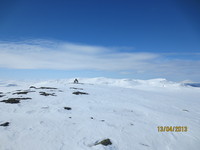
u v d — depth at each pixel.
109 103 14.91
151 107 15.16
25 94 16.09
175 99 26.69
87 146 5.90
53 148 5.50
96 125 8.30
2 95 15.54
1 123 7.60
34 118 8.80
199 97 41.72
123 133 7.52
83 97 17.12
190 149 6.72
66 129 7.43
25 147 5.43
